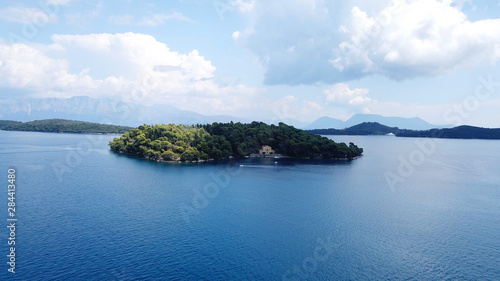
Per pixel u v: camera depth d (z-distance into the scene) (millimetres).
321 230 123500
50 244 103000
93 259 94125
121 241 107562
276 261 97812
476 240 116250
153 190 180375
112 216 132375
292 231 121812
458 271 94250
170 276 86938
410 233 122062
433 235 120438
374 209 153500
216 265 94125
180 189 184750
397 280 89062
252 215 139750
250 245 108312
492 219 140500
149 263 93375
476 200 174125
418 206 160375
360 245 110375
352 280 88562
